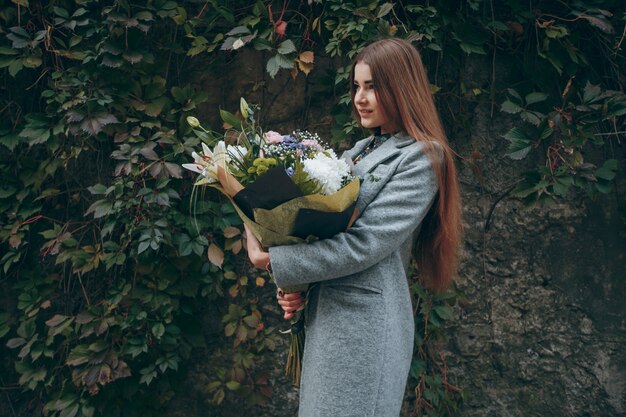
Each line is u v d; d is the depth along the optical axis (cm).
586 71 265
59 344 261
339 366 153
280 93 267
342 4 244
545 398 261
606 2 259
